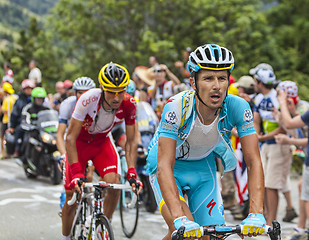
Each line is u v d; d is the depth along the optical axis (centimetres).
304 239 1495
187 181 930
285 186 1723
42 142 2431
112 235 1049
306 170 1392
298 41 6500
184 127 841
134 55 5672
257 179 800
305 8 6850
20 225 1675
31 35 5856
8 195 2164
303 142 1422
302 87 3888
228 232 694
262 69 1606
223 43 5316
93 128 1222
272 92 1603
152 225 1705
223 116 838
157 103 2352
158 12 5912
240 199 1722
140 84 2548
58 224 1698
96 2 5956
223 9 5656
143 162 1866
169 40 5622
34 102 2505
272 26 6962
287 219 1738
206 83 762
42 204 2000
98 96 1160
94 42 6166
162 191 783
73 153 1164
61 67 5841
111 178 1249
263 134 1628
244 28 5484
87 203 1255
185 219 715
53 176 2414
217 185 945
